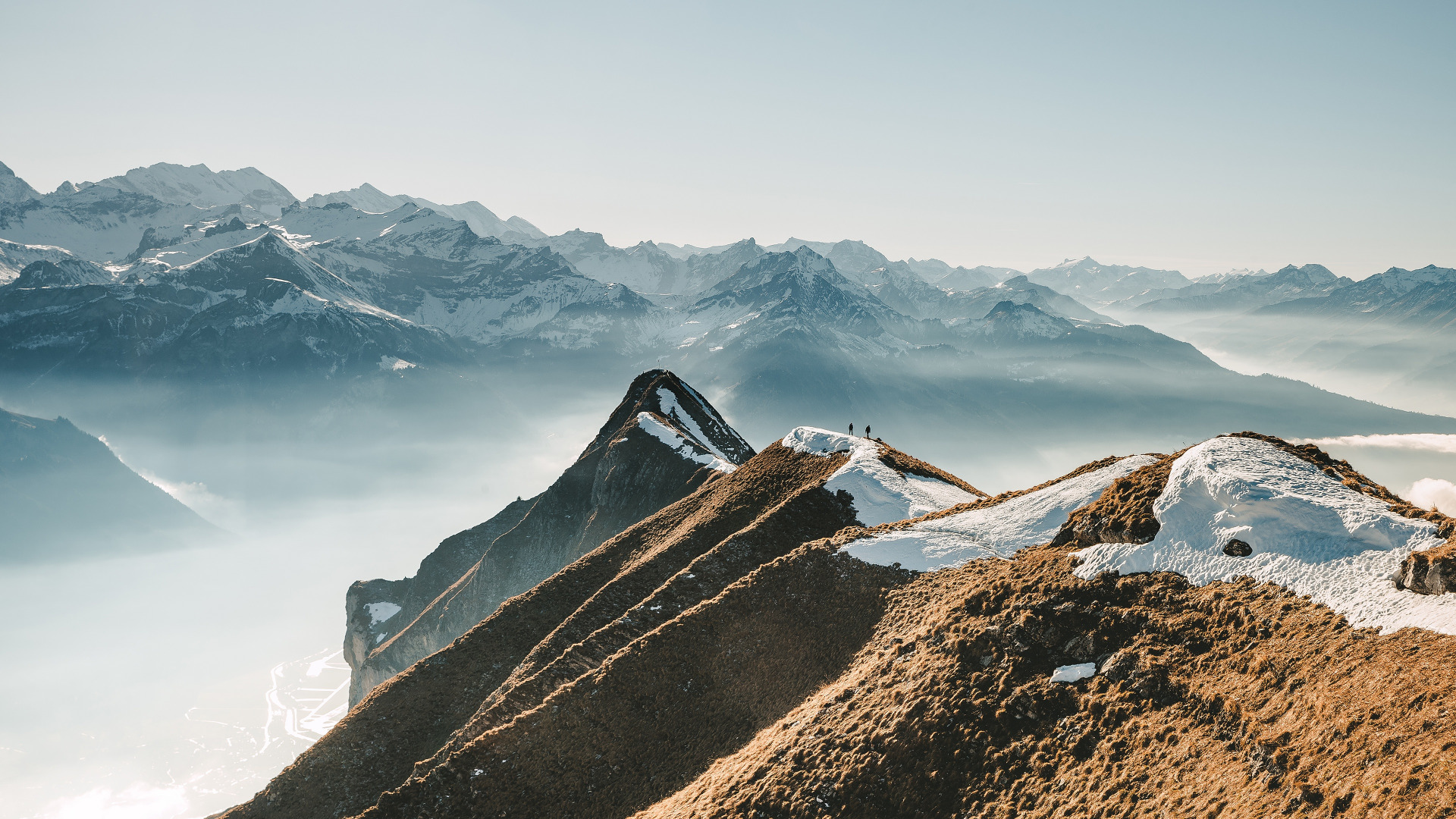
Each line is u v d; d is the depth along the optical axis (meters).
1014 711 34.28
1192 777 27.00
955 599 47.62
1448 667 25.08
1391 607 30.03
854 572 57.12
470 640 79.12
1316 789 23.73
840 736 37.75
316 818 63.56
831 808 33.88
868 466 83.44
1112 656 34.69
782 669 50.62
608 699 52.03
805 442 97.50
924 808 32.19
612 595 73.94
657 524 95.31
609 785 47.25
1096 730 31.45
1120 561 41.44
